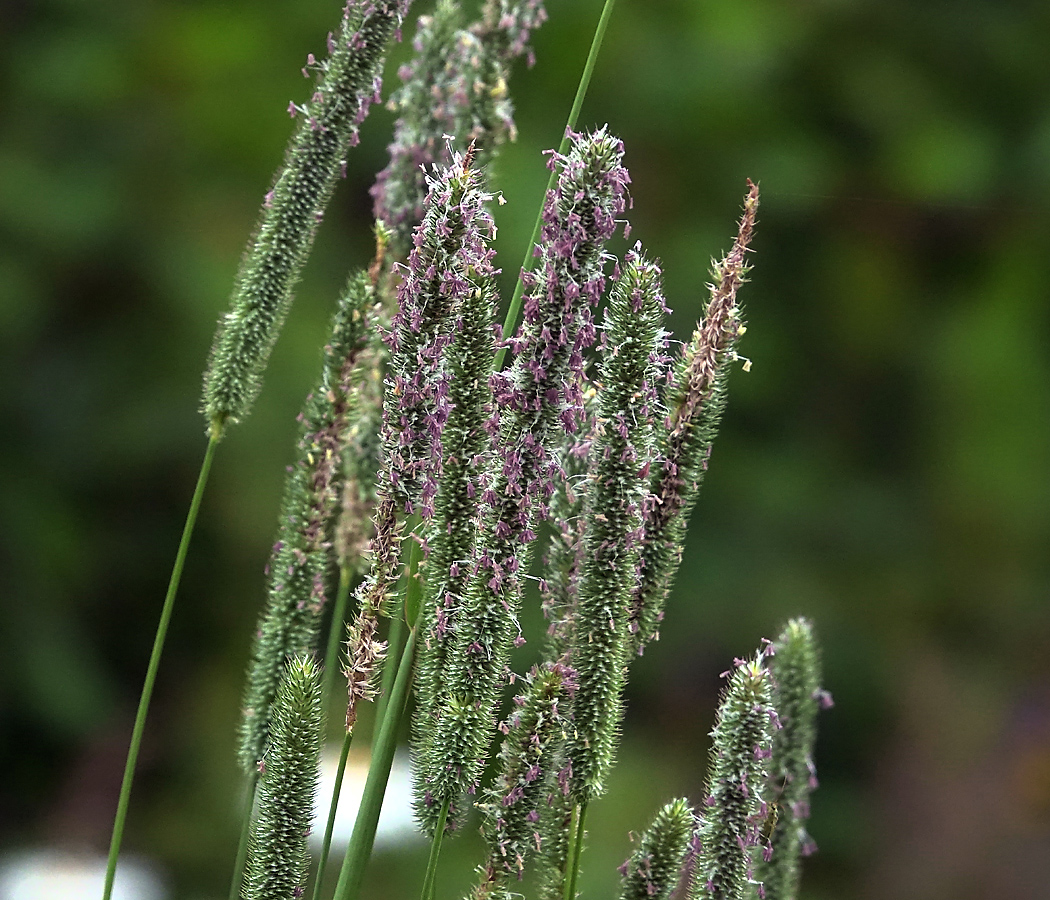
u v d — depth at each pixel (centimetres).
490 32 97
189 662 286
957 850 271
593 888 220
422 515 89
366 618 89
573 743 89
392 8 96
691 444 90
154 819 253
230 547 284
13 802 262
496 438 88
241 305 96
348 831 128
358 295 95
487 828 90
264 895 89
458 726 89
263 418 277
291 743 89
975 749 285
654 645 283
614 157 88
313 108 96
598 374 89
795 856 94
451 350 88
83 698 274
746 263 91
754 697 89
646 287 88
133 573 286
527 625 220
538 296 88
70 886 189
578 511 90
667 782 257
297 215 96
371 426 95
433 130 97
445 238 88
